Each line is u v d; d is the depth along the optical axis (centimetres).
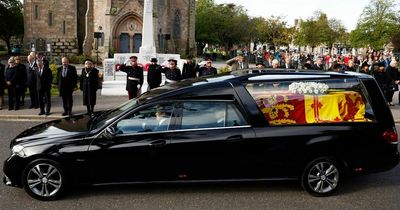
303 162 695
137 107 677
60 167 661
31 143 667
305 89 702
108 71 2202
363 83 722
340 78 720
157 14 4806
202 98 685
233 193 710
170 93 687
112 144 662
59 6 4841
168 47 5241
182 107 682
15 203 656
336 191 720
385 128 714
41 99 1389
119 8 4644
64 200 670
